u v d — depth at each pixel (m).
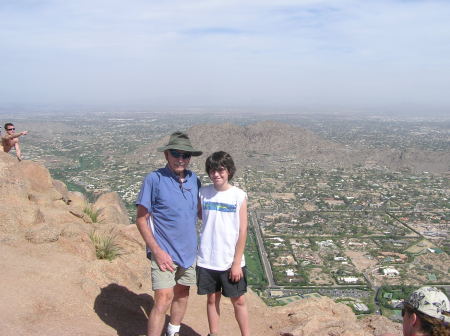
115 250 9.55
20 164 12.49
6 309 6.04
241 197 6.03
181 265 6.07
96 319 6.64
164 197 5.93
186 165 6.02
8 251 8.00
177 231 5.99
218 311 6.56
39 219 9.70
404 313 4.49
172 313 6.43
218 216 6.02
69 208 11.60
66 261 8.15
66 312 6.50
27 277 7.09
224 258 6.06
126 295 7.77
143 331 6.78
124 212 15.93
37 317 6.14
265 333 7.72
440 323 4.14
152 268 6.02
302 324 7.59
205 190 6.19
